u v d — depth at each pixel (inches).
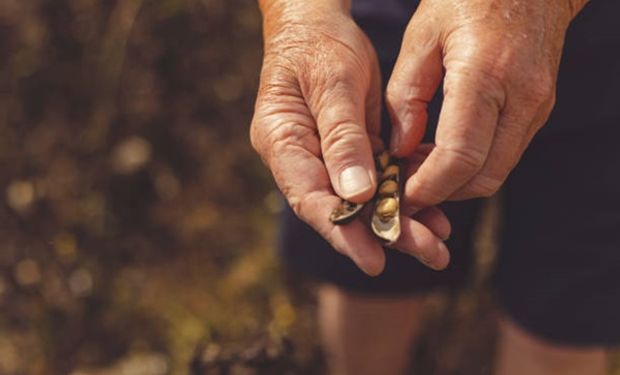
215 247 59.1
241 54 62.2
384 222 29.0
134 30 60.6
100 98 60.4
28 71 60.7
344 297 45.4
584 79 37.6
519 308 42.7
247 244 59.2
